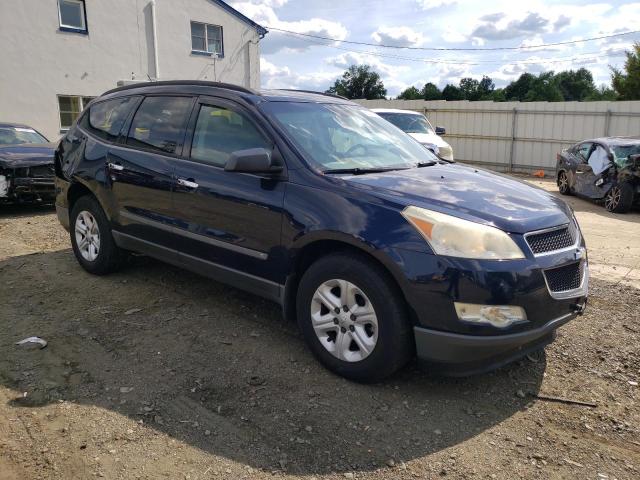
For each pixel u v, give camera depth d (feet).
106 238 16.69
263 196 11.96
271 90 14.53
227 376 11.37
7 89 54.80
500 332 9.67
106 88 62.08
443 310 9.71
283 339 13.10
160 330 13.51
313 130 13.04
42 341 12.70
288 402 10.43
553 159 63.26
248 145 12.75
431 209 10.23
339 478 8.44
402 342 10.30
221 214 12.79
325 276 11.08
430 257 9.77
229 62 73.77
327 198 11.07
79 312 14.57
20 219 27.78
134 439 9.26
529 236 10.21
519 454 9.11
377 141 14.26
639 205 35.06
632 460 9.01
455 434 9.61
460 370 10.16
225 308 14.92
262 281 12.35
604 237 26.53
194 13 68.90
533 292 9.87
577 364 12.19
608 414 10.30
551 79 255.29
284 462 8.77
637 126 57.41
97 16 60.23
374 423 9.84
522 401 10.73
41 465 8.58
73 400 10.39
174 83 15.34
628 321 14.49
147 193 14.69
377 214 10.40
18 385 10.91
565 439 9.54
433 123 71.20
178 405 10.30
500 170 67.51
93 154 16.67
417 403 10.53
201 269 13.83
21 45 55.16
